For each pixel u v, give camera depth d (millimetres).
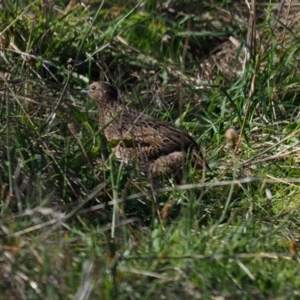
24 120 14539
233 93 17531
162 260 11234
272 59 17891
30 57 17219
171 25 20891
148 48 19859
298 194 14633
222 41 21016
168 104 17656
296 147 15797
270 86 17516
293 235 13180
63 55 18406
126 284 10695
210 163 15281
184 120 17047
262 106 17016
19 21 17984
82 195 13258
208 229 12312
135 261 11344
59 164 13461
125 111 15984
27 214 11789
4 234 11344
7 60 17062
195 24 21078
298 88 17859
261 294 11016
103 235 12023
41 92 16234
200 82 18469
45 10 18625
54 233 11617
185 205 13383
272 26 19750
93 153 14234
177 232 11891
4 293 10547
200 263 11195
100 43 19016
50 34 18438
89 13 19750
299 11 20625
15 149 13445
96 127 16516
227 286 11039
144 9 20750
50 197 12484
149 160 15102
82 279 10484
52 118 14625
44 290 10586
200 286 10914
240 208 13633
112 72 19016
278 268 11656
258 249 12125
